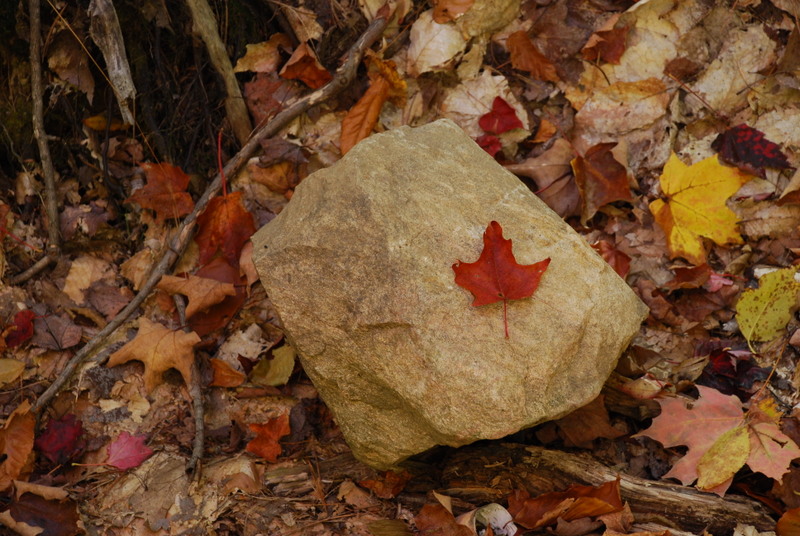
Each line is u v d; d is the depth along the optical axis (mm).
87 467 2395
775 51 2811
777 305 2445
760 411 2129
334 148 2869
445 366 1865
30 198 2855
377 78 2828
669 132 2822
